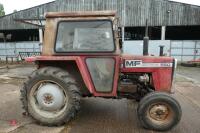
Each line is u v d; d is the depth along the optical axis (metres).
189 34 28.48
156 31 27.06
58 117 4.49
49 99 4.53
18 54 23.72
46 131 4.31
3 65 18.22
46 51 4.59
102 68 4.53
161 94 4.34
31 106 4.61
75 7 23.80
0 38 27.19
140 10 23.41
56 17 4.52
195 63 19.23
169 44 23.11
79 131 4.33
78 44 4.52
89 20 4.45
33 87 4.58
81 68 4.46
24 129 4.39
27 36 29.55
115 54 4.48
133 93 4.92
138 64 4.68
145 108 4.34
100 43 4.48
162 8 23.19
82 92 4.82
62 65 4.76
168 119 4.37
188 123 4.84
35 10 24.28
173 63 4.64
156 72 4.67
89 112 5.40
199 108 5.96
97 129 4.44
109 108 5.70
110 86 4.58
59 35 4.54
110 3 23.52
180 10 23.02
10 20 25.05
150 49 23.36
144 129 4.47
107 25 4.45
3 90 7.71
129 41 22.92
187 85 9.34
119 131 4.36
